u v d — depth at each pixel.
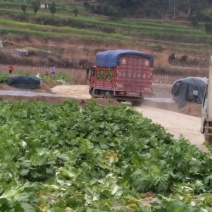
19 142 15.06
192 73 90.69
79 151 14.98
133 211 10.41
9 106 28.25
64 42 100.38
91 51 98.31
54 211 9.55
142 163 13.59
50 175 13.17
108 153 16.12
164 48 101.31
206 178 13.16
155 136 19.53
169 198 11.21
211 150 17.28
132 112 29.83
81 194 11.79
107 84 41.09
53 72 69.06
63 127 20.22
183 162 13.65
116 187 12.19
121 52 40.00
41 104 29.58
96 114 24.80
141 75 40.44
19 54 90.19
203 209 10.46
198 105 40.22
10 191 10.27
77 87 56.91
